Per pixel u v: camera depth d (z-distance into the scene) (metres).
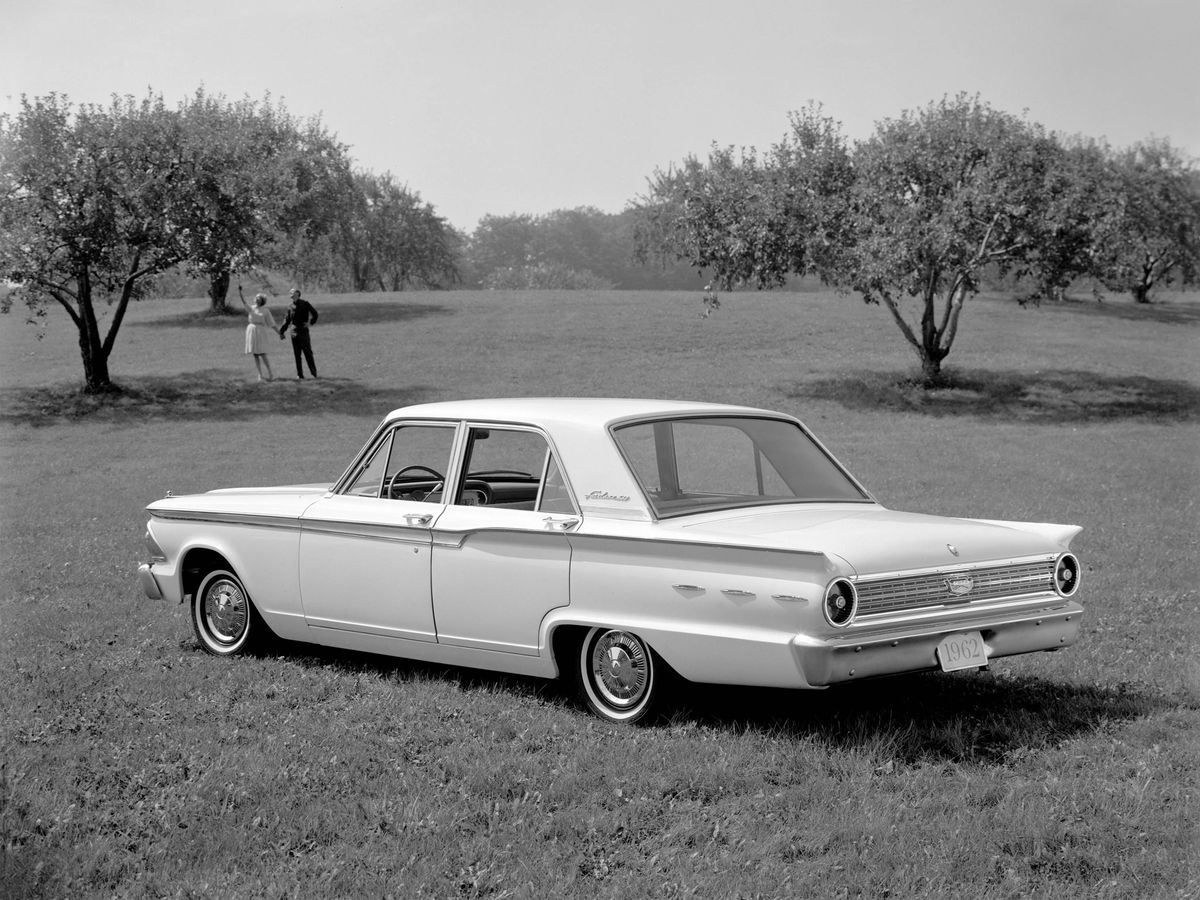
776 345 40.09
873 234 30.39
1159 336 43.91
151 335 44.59
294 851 4.33
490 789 4.93
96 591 10.19
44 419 29.06
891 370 35.09
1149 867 4.00
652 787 4.91
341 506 7.09
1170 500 15.86
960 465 20.03
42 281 31.69
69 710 6.25
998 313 49.34
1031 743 5.34
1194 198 34.06
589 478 6.02
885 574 5.25
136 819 4.64
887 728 5.55
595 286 166.00
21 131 31.38
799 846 4.27
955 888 3.91
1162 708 5.92
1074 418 28.88
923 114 31.12
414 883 4.01
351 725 5.93
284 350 40.47
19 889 4.07
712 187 32.78
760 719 5.84
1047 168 30.34
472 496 6.52
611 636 5.90
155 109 33.00
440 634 6.54
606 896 3.88
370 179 93.75
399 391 32.28
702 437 6.32
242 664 7.37
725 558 5.38
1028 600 5.73
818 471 6.58
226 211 33.50
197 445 24.73
